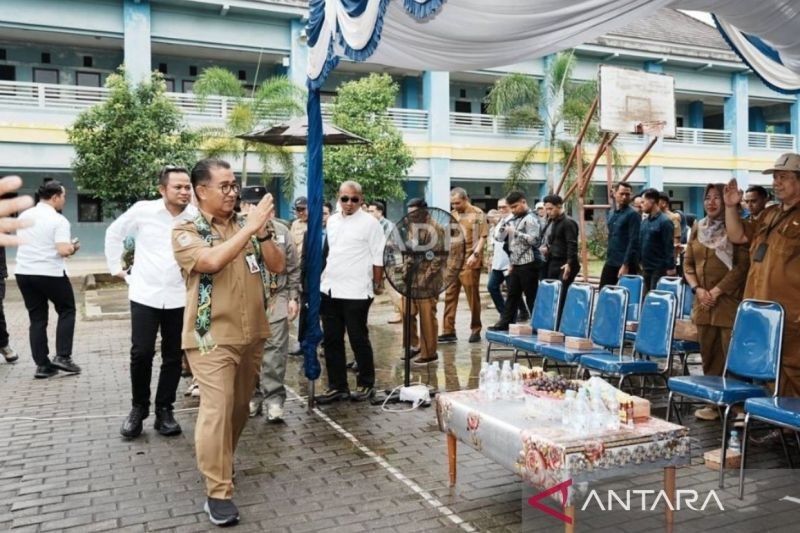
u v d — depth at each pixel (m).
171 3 18.58
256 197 5.34
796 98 27.20
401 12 5.10
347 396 6.30
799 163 4.93
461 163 22.66
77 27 17.84
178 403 6.23
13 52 19.00
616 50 23.31
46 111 17.70
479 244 9.10
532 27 5.02
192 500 4.08
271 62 21.28
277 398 5.62
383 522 3.73
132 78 18.02
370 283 6.22
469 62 6.17
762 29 5.09
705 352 5.70
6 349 8.12
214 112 18.89
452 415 4.13
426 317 7.75
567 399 3.58
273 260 4.04
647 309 5.80
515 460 3.50
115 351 8.88
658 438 3.39
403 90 23.50
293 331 10.27
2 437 5.29
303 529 3.66
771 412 3.89
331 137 8.15
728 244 5.53
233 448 4.18
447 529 3.64
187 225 3.81
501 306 9.98
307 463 4.67
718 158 25.91
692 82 25.22
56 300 7.43
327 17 5.64
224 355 3.76
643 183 24.91
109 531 3.67
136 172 15.66
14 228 2.06
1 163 17.36
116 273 5.43
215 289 3.77
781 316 4.46
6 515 3.88
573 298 6.62
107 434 5.37
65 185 19.31
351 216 6.20
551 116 21.56
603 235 22.39
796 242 4.88
